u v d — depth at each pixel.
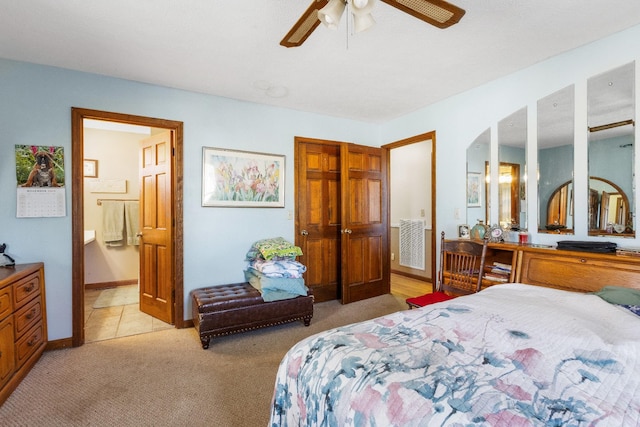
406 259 5.16
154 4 1.75
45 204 2.47
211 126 3.15
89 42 2.15
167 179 3.08
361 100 3.33
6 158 2.37
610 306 1.43
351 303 3.79
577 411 0.73
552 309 1.38
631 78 2.02
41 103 2.47
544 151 2.47
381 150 4.17
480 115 2.94
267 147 3.48
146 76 2.71
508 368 0.93
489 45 2.22
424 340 1.12
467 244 2.43
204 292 2.88
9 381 1.87
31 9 1.78
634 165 2.00
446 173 3.28
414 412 0.76
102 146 4.45
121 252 4.53
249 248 3.38
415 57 2.39
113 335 2.80
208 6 1.77
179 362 2.31
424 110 3.54
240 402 1.83
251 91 3.07
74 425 1.63
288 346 2.59
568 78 2.32
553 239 2.41
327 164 3.93
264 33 2.05
